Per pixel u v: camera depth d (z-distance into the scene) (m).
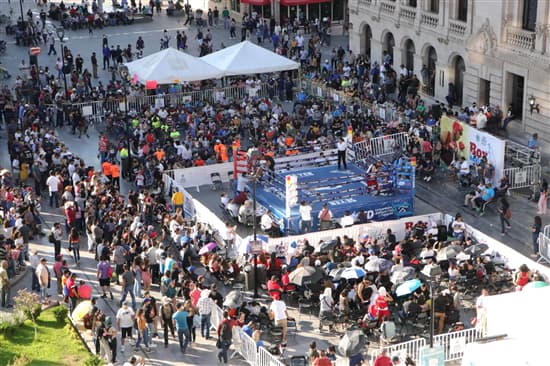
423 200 50.44
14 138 55.34
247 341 34.22
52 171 50.25
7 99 61.97
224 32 85.19
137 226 42.50
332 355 32.84
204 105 62.00
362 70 68.88
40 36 81.88
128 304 38.69
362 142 54.94
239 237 43.47
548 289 32.66
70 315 38.03
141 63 62.78
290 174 51.75
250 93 66.31
